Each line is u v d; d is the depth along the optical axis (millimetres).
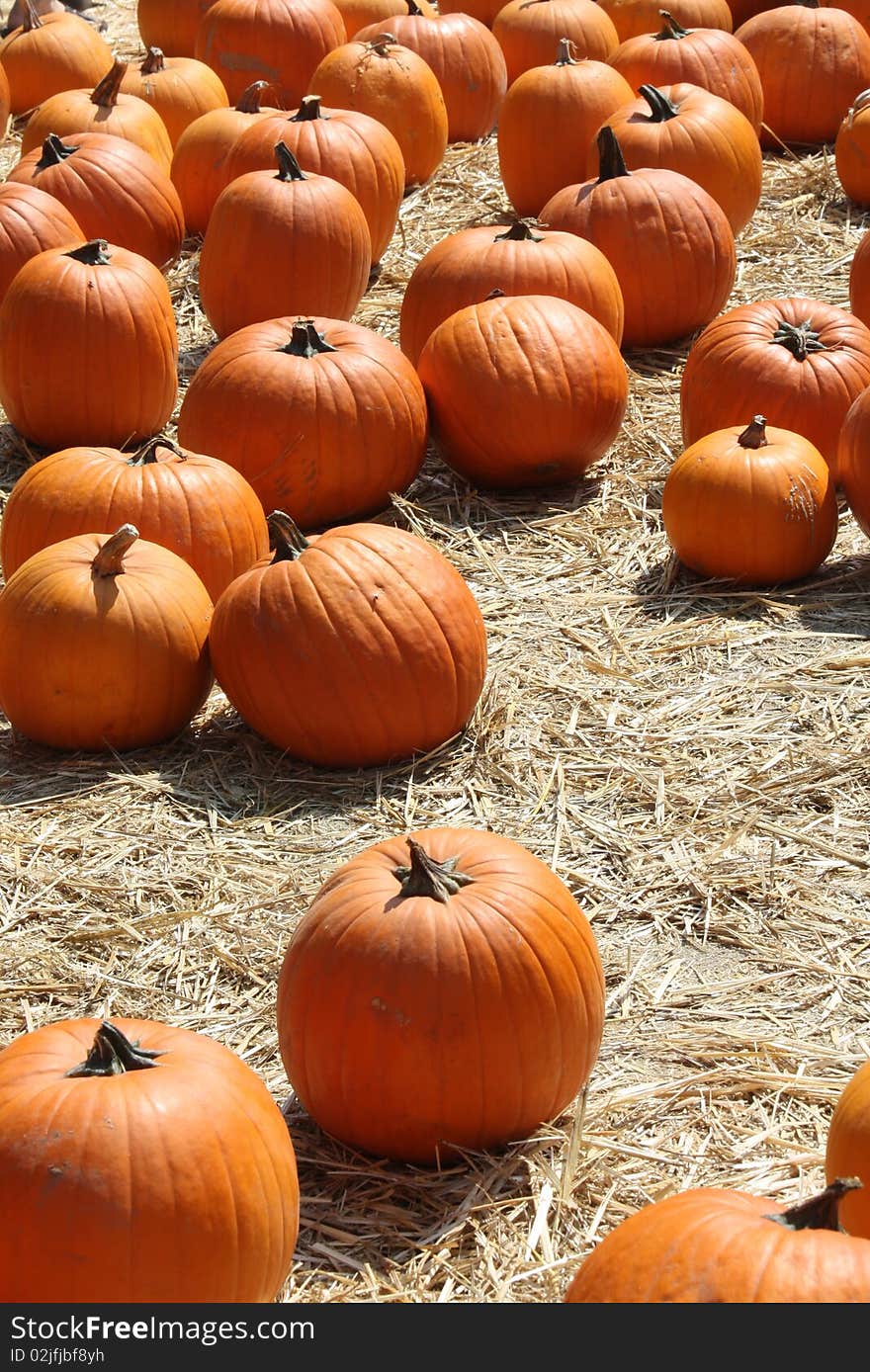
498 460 4770
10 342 4871
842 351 4727
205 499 4391
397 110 5863
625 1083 3750
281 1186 3344
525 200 5852
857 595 4520
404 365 4723
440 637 4172
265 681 4160
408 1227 3617
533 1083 3646
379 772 4191
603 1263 2949
